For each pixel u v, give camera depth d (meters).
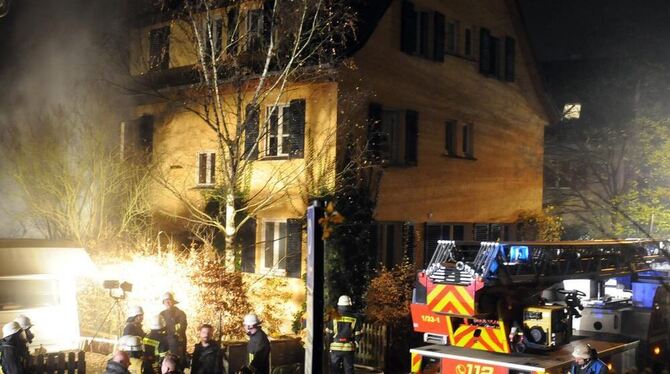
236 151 17.95
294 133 20.25
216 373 11.53
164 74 22.75
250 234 20.77
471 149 25.34
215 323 15.71
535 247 12.92
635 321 14.64
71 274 15.51
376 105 20.91
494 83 26.42
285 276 20.27
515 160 27.61
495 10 26.55
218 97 17.70
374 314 17.69
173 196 22.67
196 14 18.67
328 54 19.14
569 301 13.71
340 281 18.89
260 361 12.17
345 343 13.56
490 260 11.97
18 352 11.69
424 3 23.03
